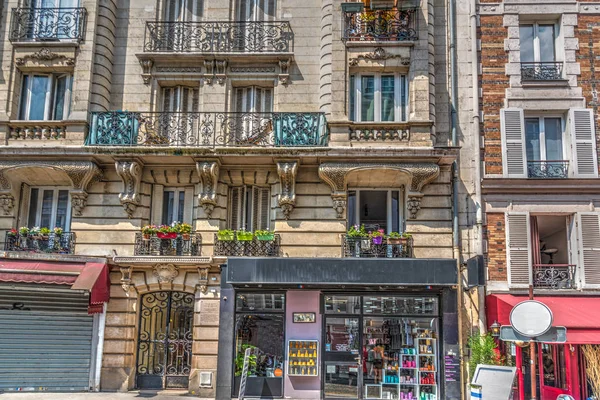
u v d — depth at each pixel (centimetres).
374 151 1309
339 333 1315
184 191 1420
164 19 1482
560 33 1422
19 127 1382
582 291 1290
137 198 1359
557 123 1408
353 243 1327
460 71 1414
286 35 1451
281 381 1295
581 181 1328
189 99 1470
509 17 1423
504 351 1239
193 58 1436
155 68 1453
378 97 1410
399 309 1316
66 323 1318
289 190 1353
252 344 1314
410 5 1402
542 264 1331
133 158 1338
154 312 1363
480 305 1300
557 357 1253
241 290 1320
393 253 1320
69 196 1411
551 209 1335
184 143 1362
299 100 1424
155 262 1312
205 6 1482
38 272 1250
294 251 1338
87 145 1338
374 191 1412
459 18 1443
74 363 1306
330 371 1299
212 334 1313
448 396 1248
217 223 1358
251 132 1416
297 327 1316
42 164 1335
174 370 1341
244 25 1455
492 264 1321
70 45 1396
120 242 1354
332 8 1421
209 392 1284
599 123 1371
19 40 1412
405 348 1304
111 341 1318
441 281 1247
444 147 1300
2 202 1360
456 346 1269
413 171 1316
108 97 1430
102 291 1282
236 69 1446
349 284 1255
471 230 1336
